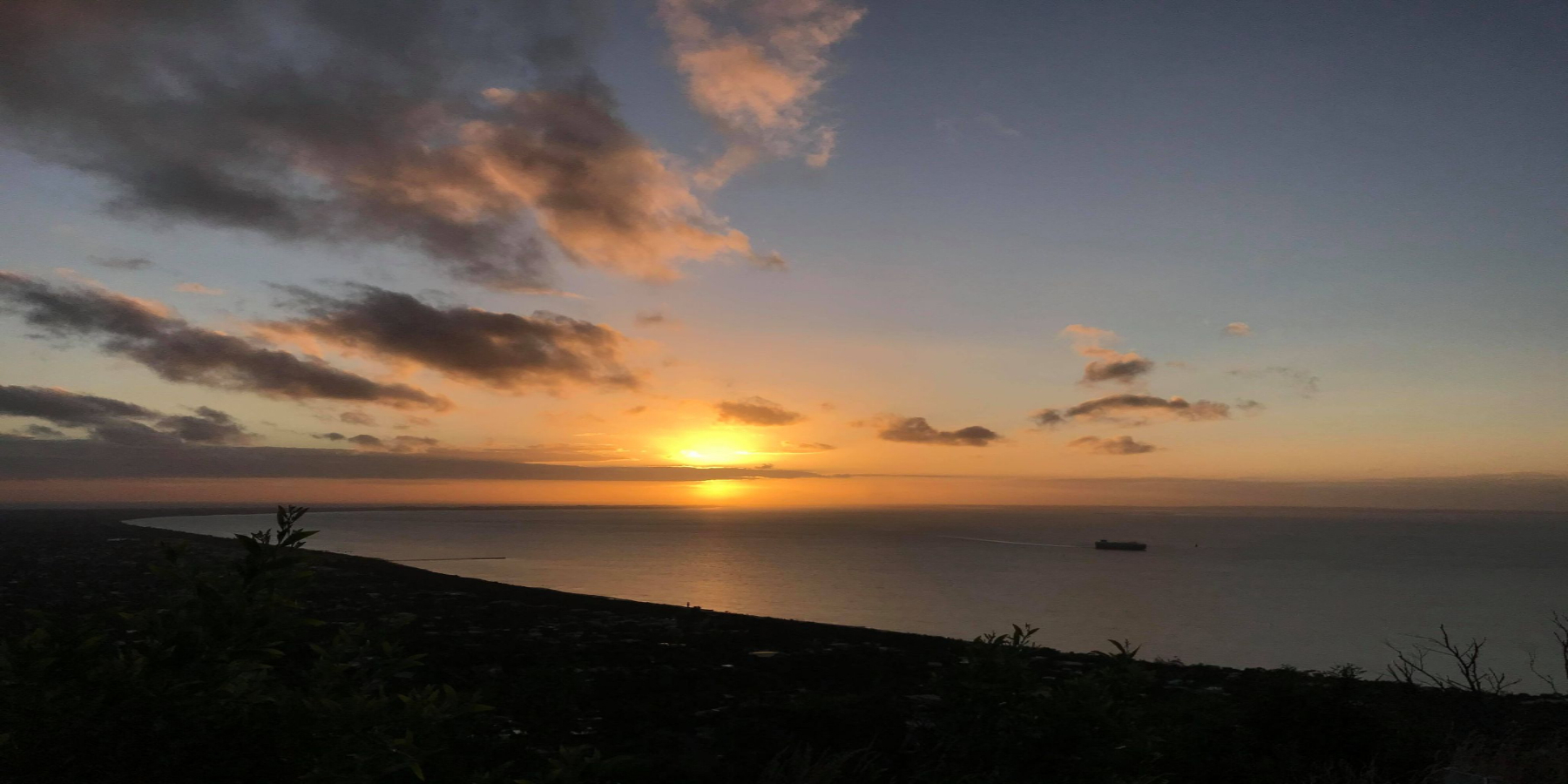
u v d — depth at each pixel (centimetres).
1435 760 800
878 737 941
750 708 1109
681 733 979
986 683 632
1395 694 1167
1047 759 594
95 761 313
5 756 303
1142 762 610
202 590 361
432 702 374
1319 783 746
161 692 319
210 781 323
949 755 662
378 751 343
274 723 336
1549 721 1023
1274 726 833
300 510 401
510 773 659
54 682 318
